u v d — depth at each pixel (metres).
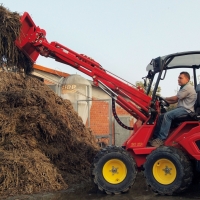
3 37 7.22
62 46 7.56
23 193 6.41
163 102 7.27
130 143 6.75
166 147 6.39
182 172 6.20
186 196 6.21
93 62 7.43
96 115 16.14
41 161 7.10
